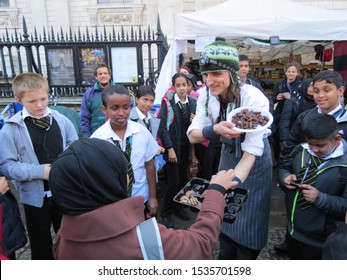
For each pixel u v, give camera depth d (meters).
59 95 5.36
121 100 2.08
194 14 5.50
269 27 4.98
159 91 4.98
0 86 5.52
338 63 5.98
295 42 6.99
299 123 2.39
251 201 1.93
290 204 1.99
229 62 1.52
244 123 1.55
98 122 3.53
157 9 10.89
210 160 3.51
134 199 1.00
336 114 2.25
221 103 1.80
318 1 9.92
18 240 2.00
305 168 1.91
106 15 11.27
